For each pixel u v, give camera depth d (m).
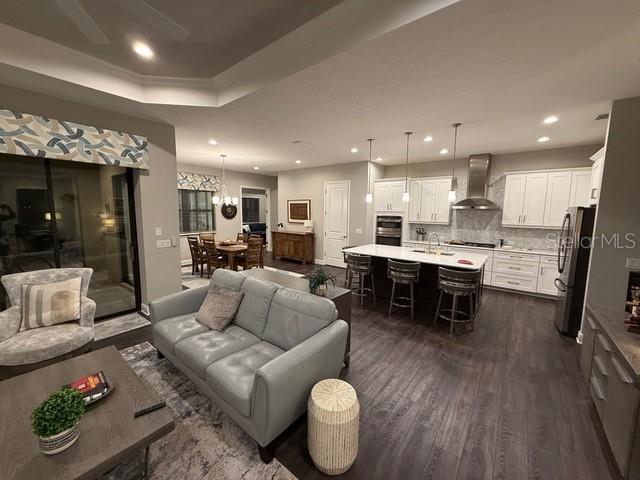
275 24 2.03
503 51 1.96
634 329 1.81
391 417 2.02
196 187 7.45
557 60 2.07
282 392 1.56
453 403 2.17
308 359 1.73
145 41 2.25
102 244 3.61
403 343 3.14
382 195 6.60
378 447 1.76
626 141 2.70
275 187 9.77
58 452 1.22
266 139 4.49
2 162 2.82
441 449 1.75
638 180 2.68
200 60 2.57
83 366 1.86
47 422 1.18
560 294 3.52
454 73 2.28
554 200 4.87
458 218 6.11
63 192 3.24
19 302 2.46
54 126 2.75
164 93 2.97
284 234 7.88
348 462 1.57
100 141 3.08
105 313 3.71
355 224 6.83
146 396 1.59
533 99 2.78
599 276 2.87
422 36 1.80
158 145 3.68
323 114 3.25
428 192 6.18
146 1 1.77
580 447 1.78
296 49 2.24
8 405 1.50
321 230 7.55
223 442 1.78
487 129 3.85
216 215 8.09
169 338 2.32
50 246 3.18
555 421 1.99
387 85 2.50
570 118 3.35
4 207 2.87
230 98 2.87
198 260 6.39
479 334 3.37
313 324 2.08
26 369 2.22
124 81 2.79
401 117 3.37
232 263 5.71
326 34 2.04
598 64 2.11
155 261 3.79
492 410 2.09
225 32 2.12
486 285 5.43
